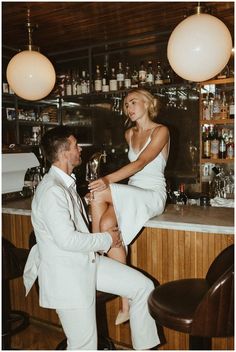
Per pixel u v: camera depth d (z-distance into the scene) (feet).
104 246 5.68
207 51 6.83
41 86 9.28
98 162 7.16
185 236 6.68
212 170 12.74
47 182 5.49
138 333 6.16
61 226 5.14
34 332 8.64
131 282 6.03
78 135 15.19
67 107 15.19
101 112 14.62
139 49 13.42
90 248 5.41
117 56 13.88
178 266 6.81
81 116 15.02
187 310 4.74
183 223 6.48
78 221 5.76
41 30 11.21
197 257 6.58
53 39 12.15
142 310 6.11
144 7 9.50
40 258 5.59
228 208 8.04
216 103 12.10
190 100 12.95
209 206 8.30
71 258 5.40
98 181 6.79
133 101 7.75
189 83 11.02
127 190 6.88
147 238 7.13
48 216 5.19
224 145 11.91
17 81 9.14
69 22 10.52
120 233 6.82
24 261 7.07
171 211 7.77
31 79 9.06
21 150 10.16
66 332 5.56
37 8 9.47
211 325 4.45
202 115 12.29
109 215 6.88
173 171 13.55
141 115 7.79
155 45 13.02
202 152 12.46
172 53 7.16
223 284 4.36
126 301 6.65
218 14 10.14
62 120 15.20
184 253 6.72
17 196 9.87
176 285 5.66
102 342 7.06
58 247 5.36
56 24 10.71
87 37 11.98
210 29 6.78
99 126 14.73
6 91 12.96
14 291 9.36
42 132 13.76
